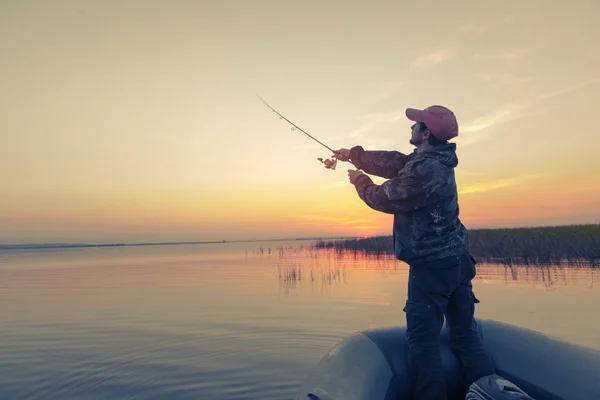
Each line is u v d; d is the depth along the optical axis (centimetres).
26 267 2564
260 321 748
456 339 244
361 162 273
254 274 1625
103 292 1198
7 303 1020
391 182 229
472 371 238
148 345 610
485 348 255
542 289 955
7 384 459
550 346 253
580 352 248
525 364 244
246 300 986
